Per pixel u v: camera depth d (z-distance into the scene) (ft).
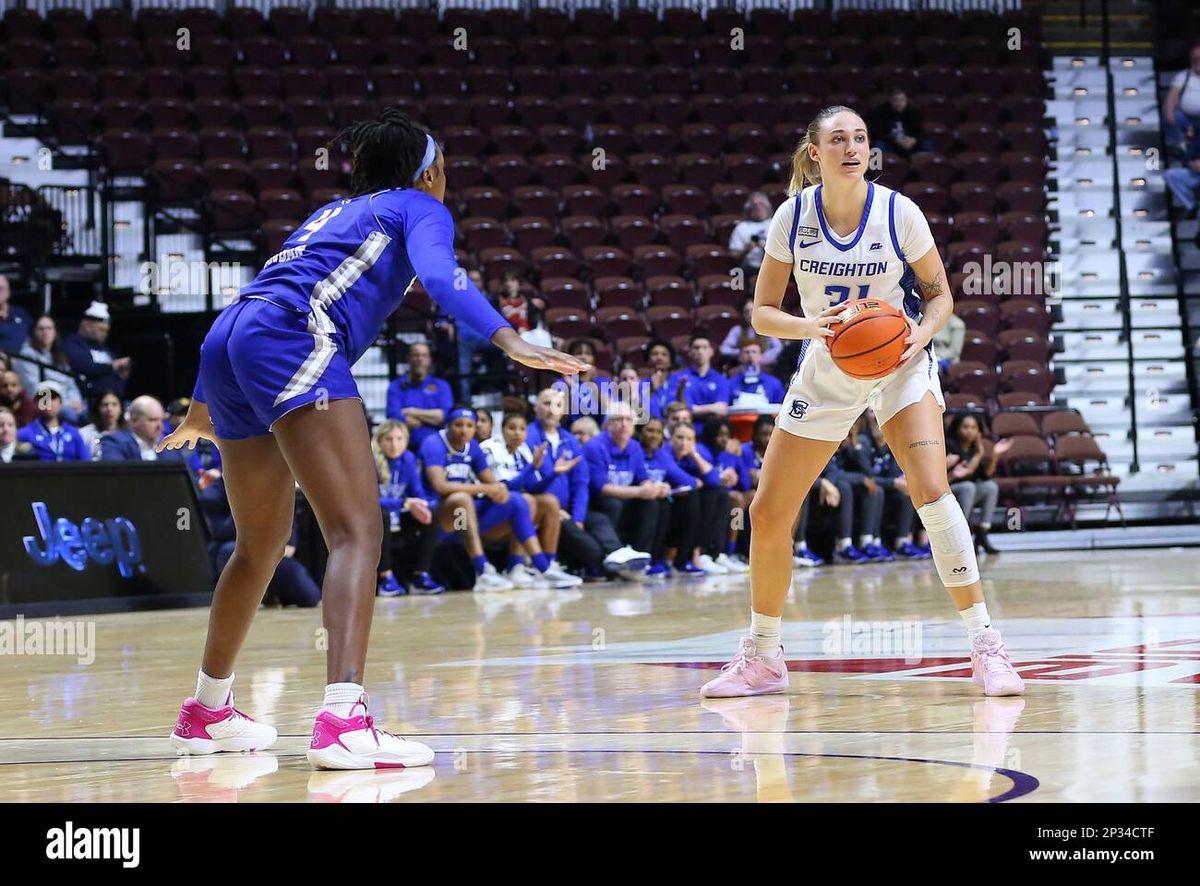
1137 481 44.34
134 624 22.09
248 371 8.41
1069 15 56.44
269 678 13.44
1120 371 47.11
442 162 9.54
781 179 48.06
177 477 26.32
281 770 7.99
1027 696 10.48
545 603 24.67
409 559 29.30
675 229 45.03
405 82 49.11
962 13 55.77
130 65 48.01
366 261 8.71
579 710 10.37
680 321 40.73
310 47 49.83
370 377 39.34
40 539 24.00
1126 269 48.16
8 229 39.27
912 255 11.51
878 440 36.78
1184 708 9.60
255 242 41.86
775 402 35.99
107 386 34.94
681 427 33.24
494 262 41.47
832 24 54.85
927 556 37.06
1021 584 24.79
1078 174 52.08
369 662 14.58
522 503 29.76
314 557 27.96
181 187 42.09
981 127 50.78
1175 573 27.58
